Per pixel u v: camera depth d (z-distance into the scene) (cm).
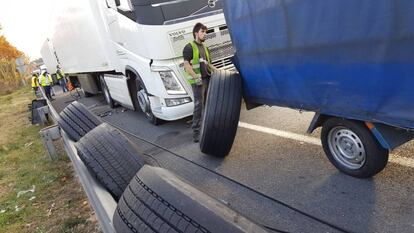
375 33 274
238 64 470
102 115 1030
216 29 643
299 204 353
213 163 495
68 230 407
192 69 573
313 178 395
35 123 1231
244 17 420
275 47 385
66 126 439
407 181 350
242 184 413
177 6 622
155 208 187
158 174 206
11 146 988
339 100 333
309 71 352
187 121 734
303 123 564
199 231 166
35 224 446
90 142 316
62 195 514
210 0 645
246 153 502
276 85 411
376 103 298
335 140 383
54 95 2175
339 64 316
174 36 616
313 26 327
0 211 518
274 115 635
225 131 469
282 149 487
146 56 648
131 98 844
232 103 464
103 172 292
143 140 676
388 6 258
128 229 195
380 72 283
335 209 333
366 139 340
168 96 637
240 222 167
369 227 300
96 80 1249
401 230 289
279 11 361
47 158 718
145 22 616
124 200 215
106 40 830
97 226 397
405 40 255
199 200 178
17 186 612
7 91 4397
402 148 414
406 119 278
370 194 343
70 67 1444
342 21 297
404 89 271
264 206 363
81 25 992
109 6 747
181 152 566
